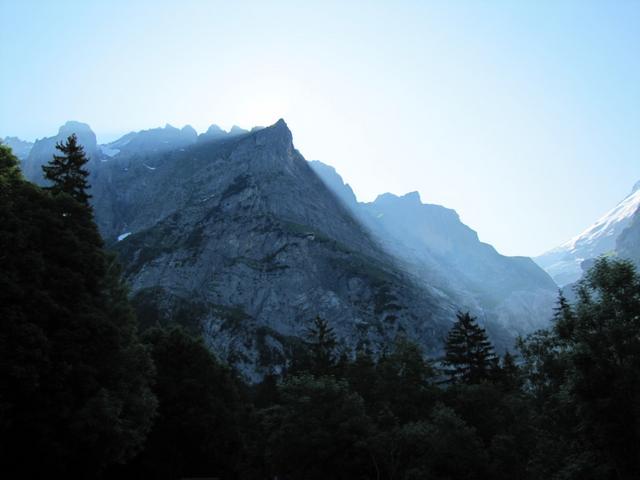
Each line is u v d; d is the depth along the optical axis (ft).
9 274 119.75
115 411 129.80
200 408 229.25
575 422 148.15
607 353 134.41
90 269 147.43
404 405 208.64
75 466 133.90
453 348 269.64
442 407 172.14
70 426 120.37
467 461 152.25
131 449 152.05
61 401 123.03
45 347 118.01
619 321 134.31
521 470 156.46
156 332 252.62
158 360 235.40
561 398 147.33
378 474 168.25
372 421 184.65
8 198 135.95
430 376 232.73
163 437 220.84
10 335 113.50
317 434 172.35
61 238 141.79
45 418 120.06
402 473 169.68
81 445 126.72
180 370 237.45
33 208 142.10
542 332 188.65
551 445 154.92
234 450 250.37
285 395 188.24
